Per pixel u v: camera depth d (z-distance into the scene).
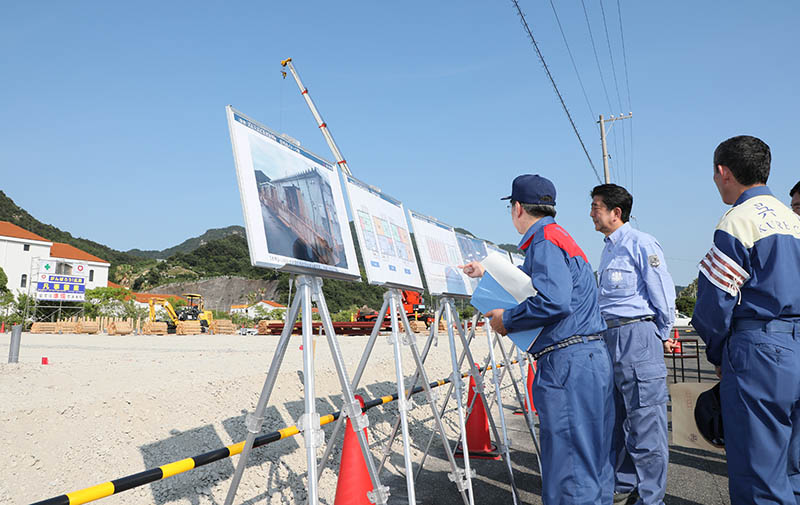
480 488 4.33
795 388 2.30
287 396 5.25
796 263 2.37
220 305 145.12
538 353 2.64
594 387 2.50
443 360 10.08
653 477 3.54
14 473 2.96
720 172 2.70
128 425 3.81
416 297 26.86
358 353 10.40
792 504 2.30
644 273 3.75
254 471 3.80
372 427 5.37
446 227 5.03
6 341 15.22
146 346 13.07
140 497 3.09
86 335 23.61
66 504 2.01
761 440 2.34
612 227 3.99
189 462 2.59
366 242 3.31
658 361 3.63
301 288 2.61
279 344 2.61
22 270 64.06
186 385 4.83
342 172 3.39
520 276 2.62
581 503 2.40
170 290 149.25
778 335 2.35
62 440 3.39
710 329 2.50
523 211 2.84
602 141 26.75
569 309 2.48
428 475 4.66
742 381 2.40
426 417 6.34
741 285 2.43
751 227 2.43
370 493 2.79
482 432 5.36
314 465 2.38
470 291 4.92
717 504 4.03
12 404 3.70
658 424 3.56
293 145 2.89
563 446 2.47
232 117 2.36
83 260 71.06
